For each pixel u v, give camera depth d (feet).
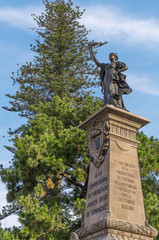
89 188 44.86
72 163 69.51
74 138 67.15
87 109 77.61
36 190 64.13
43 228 60.59
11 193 71.77
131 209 41.29
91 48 54.03
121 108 47.85
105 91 49.39
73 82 107.45
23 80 105.60
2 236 55.26
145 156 63.52
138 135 69.31
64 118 80.64
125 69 49.67
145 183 66.13
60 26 114.11
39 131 72.54
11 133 104.06
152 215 59.41
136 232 39.37
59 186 74.02
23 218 62.90
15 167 70.38
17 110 105.91
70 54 107.55
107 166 42.93
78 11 114.52
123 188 42.04
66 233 63.26
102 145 44.68
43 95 106.22
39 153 64.54
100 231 39.34
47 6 113.60
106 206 40.47
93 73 110.42
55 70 110.73
